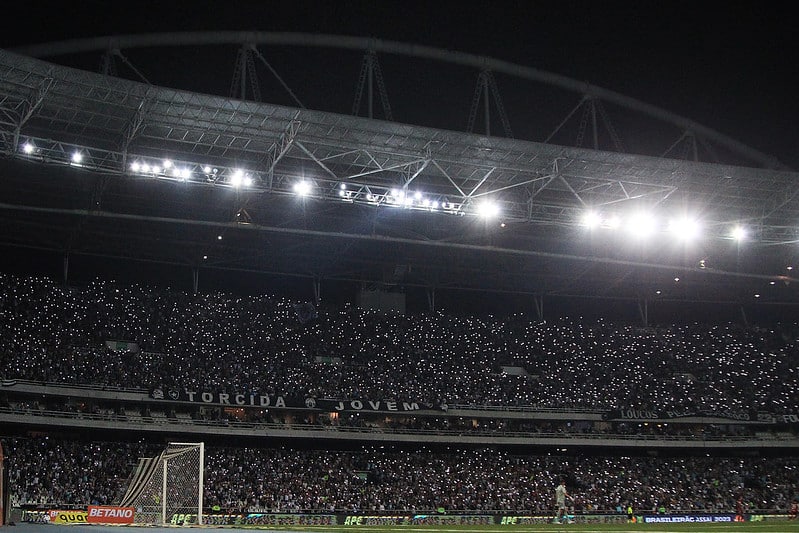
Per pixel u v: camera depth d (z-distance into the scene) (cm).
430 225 6981
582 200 6284
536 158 5900
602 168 6044
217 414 6431
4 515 2664
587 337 8369
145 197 6306
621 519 6153
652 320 9131
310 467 6312
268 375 6756
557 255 6781
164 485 3681
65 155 5444
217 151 5734
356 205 6475
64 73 4750
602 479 6875
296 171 6003
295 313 7694
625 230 6712
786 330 8925
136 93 4972
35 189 6128
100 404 6088
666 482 6988
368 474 6431
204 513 5459
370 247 7444
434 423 6950
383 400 6731
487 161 5925
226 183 5619
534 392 7388
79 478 5459
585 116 6406
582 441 7025
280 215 6725
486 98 6097
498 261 7831
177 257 7531
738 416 7431
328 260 7788
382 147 5691
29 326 6331
